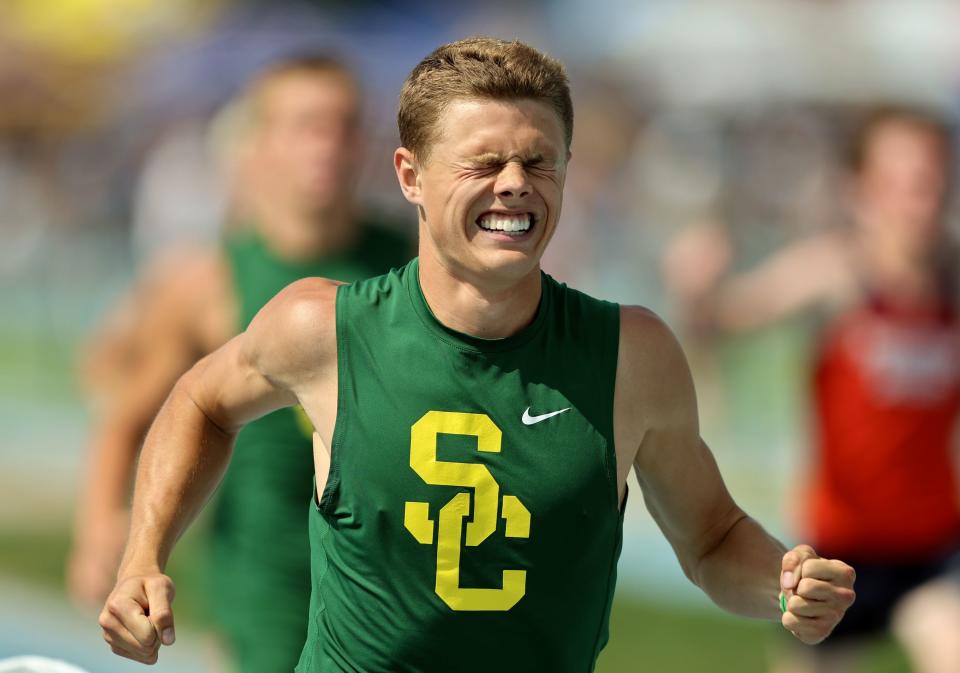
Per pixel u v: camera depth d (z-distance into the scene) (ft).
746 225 223.71
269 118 56.80
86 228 256.73
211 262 56.85
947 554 65.31
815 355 68.03
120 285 242.37
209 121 234.38
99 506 56.18
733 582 33.09
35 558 101.55
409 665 30.83
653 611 94.07
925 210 65.72
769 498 119.44
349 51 237.25
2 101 275.18
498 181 28.89
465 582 30.35
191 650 79.66
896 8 242.37
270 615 52.44
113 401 58.54
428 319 30.66
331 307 31.32
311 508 32.83
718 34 244.63
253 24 244.42
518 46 30.01
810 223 217.97
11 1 275.18
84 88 271.69
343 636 31.12
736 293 71.82
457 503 30.17
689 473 32.99
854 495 65.87
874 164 67.15
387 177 207.62
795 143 237.25
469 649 30.68
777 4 246.06
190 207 200.85
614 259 222.07
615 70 249.34
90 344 189.67
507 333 30.63
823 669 67.51
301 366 31.37
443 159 29.30
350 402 30.66
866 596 65.77
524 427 30.42
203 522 111.24
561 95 29.89
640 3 255.91
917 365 65.82
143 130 252.21
